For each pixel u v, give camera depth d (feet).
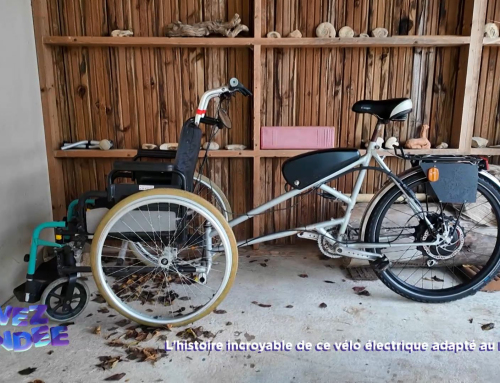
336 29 8.07
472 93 8.00
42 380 4.97
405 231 7.08
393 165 8.68
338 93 8.38
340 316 6.34
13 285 6.88
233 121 8.51
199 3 7.94
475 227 7.27
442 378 5.00
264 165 8.66
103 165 8.54
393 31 8.07
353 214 7.84
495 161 8.56
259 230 8.95
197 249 6.81
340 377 5.04
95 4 7.83
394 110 6.07
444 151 8.23
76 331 5.98
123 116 8.38
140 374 5.10
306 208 8.90
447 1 7.95
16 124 6.97
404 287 6.72
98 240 5.63
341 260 8.36
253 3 7.70
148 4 7.88
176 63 8.17
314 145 8.21
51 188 8.18
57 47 7.99
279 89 8.34
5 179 6.64
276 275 7.73
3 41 6.61
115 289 7.15
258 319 6.27
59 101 8.23
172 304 6.72
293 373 5.11
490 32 7.80
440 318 6.29
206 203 5.68
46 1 7.71
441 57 8.22
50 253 7.98
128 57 8.09
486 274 6.66
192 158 6.00
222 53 8.16
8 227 6.72
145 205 5.78
